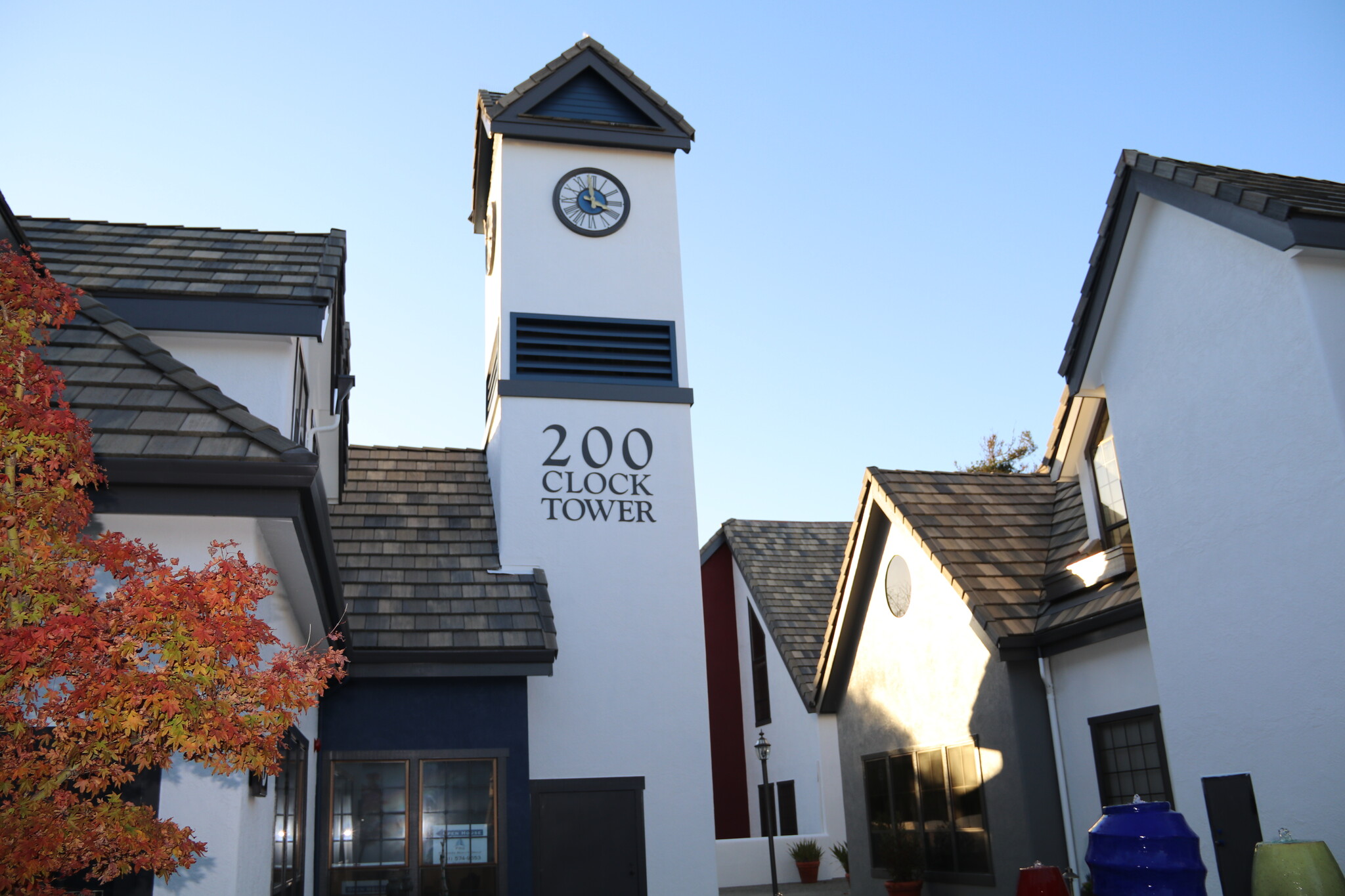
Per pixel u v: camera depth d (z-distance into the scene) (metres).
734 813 26.67
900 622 16.98
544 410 15.55
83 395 8.02
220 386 10.51
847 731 18.75
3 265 5.91
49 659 5.27
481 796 12.87
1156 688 12.16
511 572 14.60
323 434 13.48
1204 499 10.65
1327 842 9.15
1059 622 13.38
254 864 8.25
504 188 16.75
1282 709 9.67
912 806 16.47
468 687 13.18
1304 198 10.20
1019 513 16.45
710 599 28.19
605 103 17.64
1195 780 10.61
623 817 13.91
